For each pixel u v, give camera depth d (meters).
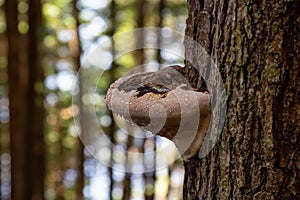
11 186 4.48
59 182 7.20
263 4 0.93
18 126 4.46
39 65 4.68
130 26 5.57
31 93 4.50
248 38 0.95
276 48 0.93
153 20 5.35
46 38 6.37
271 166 0.93
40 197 4.59
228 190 0.98
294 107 0.93
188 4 1.12
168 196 5.06
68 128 7.09
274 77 0.93
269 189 0.93
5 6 4.42
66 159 7.24
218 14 1.01
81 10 5.28
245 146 0.95
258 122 0.94
